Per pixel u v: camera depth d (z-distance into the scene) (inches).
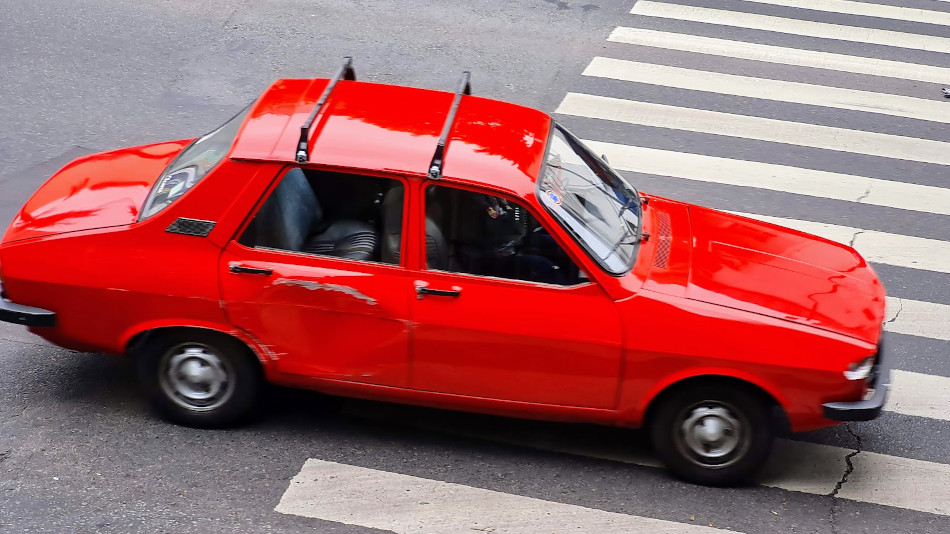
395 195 192.2
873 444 226.8
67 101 364.5
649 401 196.7
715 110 393.1
